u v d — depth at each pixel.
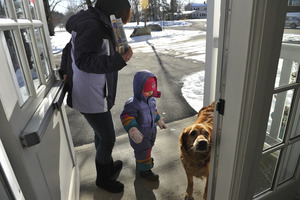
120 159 2.21
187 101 3.74
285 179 1.51
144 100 1.69
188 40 11.76
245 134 1.01
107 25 1.21
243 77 0.90
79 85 1.39
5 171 0.62
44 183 1.04
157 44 11.02
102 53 1.26
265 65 0.88
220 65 1.03
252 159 1.10
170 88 4.50
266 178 1.39
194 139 1.38
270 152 1.24
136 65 6.78
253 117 0.97
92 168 2.11
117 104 3.82
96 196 1.78
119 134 2.73
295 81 1.13
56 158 1.32
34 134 0.85
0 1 0.91
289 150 1.40
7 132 0.77
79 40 1.14
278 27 0.84
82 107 1.45
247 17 0.82
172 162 2.13
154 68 6.33
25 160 0.85
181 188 1.82
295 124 1.30
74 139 2.70
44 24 1.58
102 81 1.39
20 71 1.00
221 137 1.14
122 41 1.09
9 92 0.81
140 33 14.10
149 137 1.76
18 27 0.97
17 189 0.68
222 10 0.93
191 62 6.90
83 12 1.23
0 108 0.73
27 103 0.99
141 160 1.83
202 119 1.64
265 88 0.94
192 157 1.44
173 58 7.62
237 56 0.91
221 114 1.09
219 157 1.20
